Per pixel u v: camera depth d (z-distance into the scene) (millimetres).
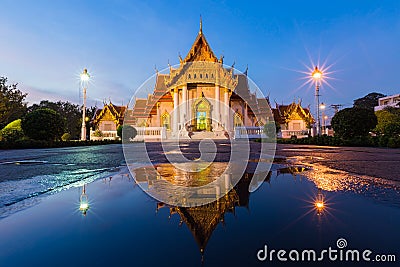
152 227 1486
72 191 2645
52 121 17234
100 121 45000
